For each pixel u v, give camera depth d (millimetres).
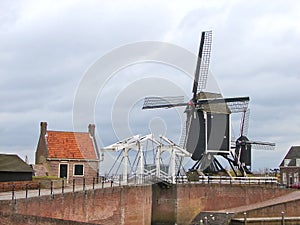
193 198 53469
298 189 60250
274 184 61062
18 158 47656
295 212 50188
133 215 44906
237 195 56531
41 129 57781
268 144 71625
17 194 34000
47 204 30922
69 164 56062
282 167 93188
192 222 51156
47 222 23812
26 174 45594
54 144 56688
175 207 51812
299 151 93375
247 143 67375
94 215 37094
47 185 43344
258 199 57594
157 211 52062
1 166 44094
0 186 38969
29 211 29047
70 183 48906
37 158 58062
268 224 47656
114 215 40656
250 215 48562
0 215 22688
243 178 58750
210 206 54781
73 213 34000
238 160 64000
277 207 49500
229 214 48906
